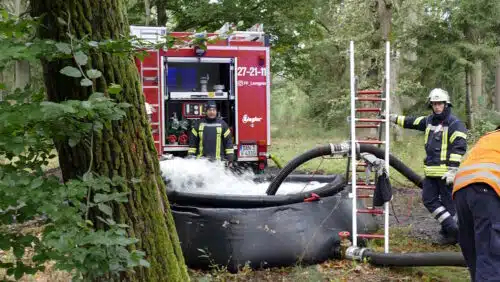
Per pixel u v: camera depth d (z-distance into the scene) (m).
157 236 3.83
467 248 3.91
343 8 20.30
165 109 10.77
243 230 5.90
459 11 20.84
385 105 6.57
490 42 21.31
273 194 6.73
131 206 3.71
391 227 7.80
